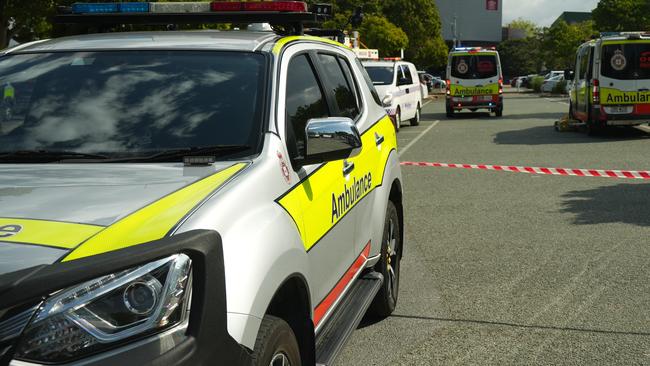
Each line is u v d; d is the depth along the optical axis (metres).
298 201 3.03
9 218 2.21
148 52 3.61
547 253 6.86
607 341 4.63
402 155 15.70
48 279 1.84
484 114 31.58
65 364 1.85
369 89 5.18
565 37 86.38
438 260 6.70
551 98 49.25
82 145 3.11
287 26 4.25
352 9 63.53
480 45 131.75
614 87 18.59
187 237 2.10
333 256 3.53
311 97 3.83
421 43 72.31
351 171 4.00
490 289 5.79
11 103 3.38
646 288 5.71
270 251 2.53
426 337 4.79
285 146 3.14
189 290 2.07
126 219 2.23
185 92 3.33
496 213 8.86
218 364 2.10
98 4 4.27
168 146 3.07
